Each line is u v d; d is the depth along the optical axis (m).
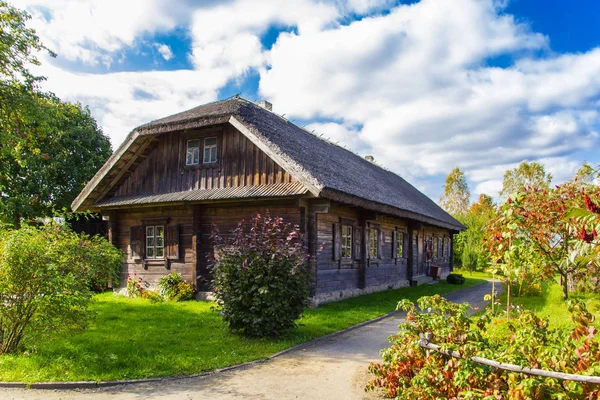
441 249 25.70
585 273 9.19
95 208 15.73
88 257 7.14
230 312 8.35
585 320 4.18
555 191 7.81
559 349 4.12
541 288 14.08
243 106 13.84
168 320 9.87
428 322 5.23
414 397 4.90
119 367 6.35
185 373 6.24
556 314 9.55
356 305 12.45
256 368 6.60
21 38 14.40
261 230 8.67
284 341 8.06
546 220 7.23
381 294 15.07
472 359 4.39
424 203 23.91
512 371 4.11
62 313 6.85
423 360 5.14
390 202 14.68
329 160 15.16
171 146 14.85
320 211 11.62
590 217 3.88
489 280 24.12
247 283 8.11
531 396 3.79
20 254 6.38
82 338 7.98
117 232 16.12
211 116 12.77
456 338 4.93
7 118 14.84
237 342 7.92
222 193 12.62
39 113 14.61
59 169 23.22
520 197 5.32
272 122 14.77
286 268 8.18
